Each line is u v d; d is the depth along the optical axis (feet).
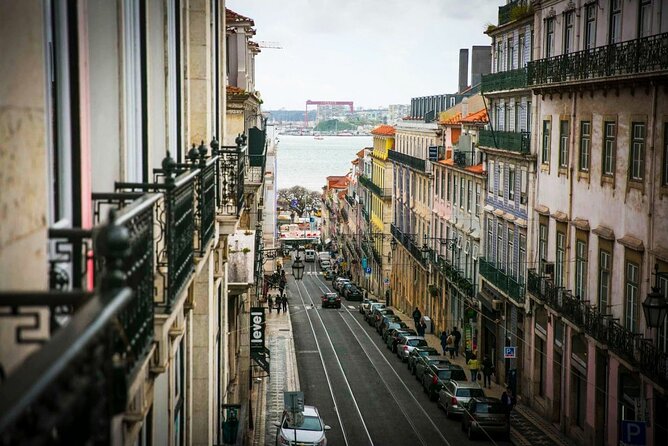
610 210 88.33
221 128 56.85
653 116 78.48
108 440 10.24
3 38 11.46
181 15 38.55
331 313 204.74
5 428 7.18
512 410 110.11
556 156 105.40
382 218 245.86
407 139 217.97
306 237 424.46
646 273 79.15
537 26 113.80
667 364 71.10
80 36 18.03
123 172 23.71
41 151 13.14
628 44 83.56
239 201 46.01
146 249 17.47
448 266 160.25
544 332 107.34
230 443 57.41
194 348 44.55
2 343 11.73
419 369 123.75
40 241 13.07
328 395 116.26
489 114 135.85
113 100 23.32
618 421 83.20
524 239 117.19
